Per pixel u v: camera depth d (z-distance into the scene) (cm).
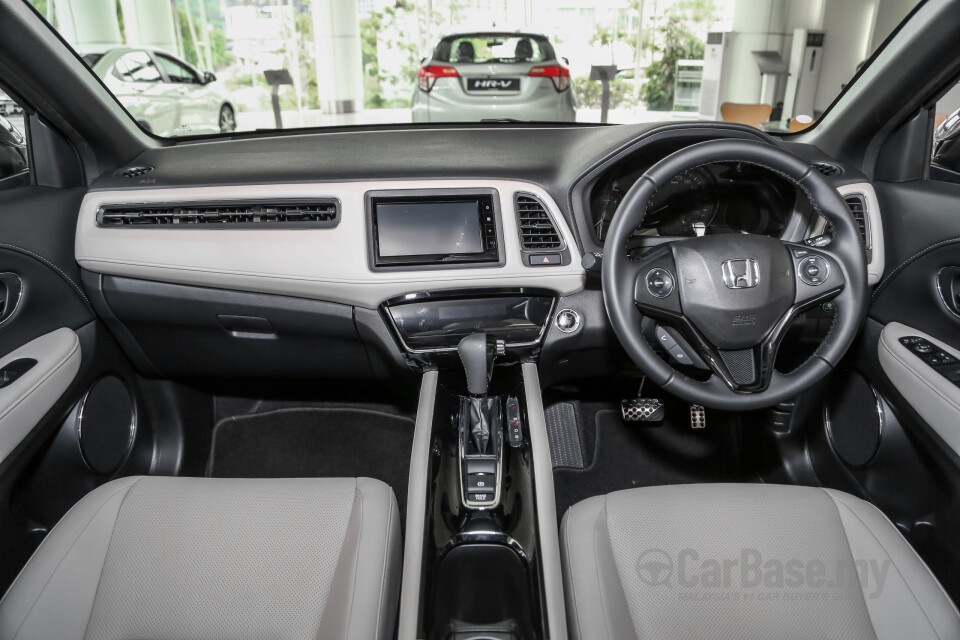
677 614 96
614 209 160
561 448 208
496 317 155
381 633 99
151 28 767
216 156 170
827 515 111
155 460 187
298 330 159
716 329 116
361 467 201
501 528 118
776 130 197
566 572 110
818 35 769
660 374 117
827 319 163
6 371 134
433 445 135
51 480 146
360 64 842
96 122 153
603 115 452
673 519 110
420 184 148
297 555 106
